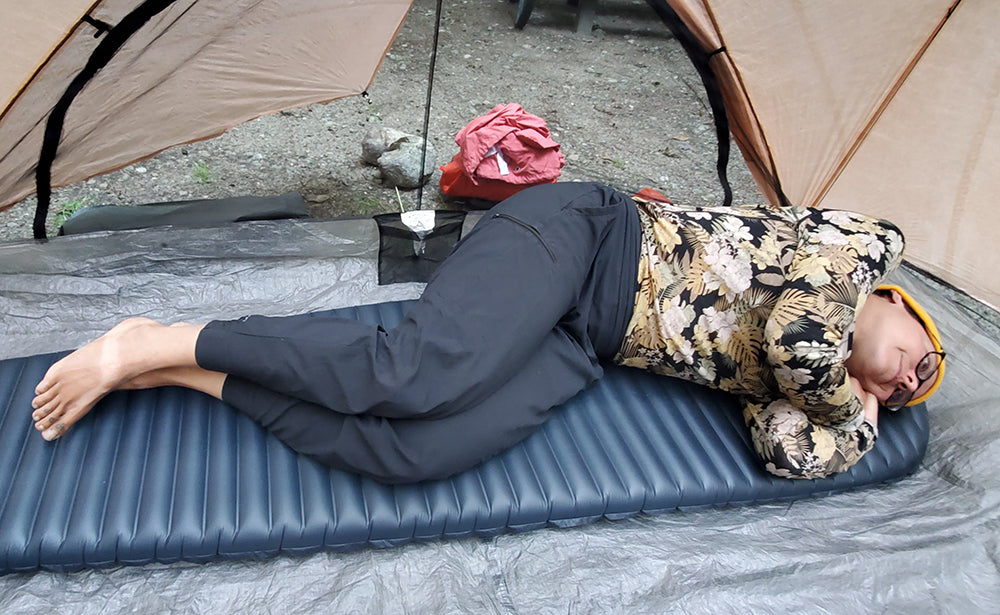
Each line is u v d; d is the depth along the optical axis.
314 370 1.42
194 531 1.38
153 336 1.49
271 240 2.19
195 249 2.13
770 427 1.66
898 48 2.15
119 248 2.09
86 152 2.11
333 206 2.76
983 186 2.35
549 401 1.61
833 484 1.73
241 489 1.46
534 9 4.94
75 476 1.44
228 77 2.24
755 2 2.01
